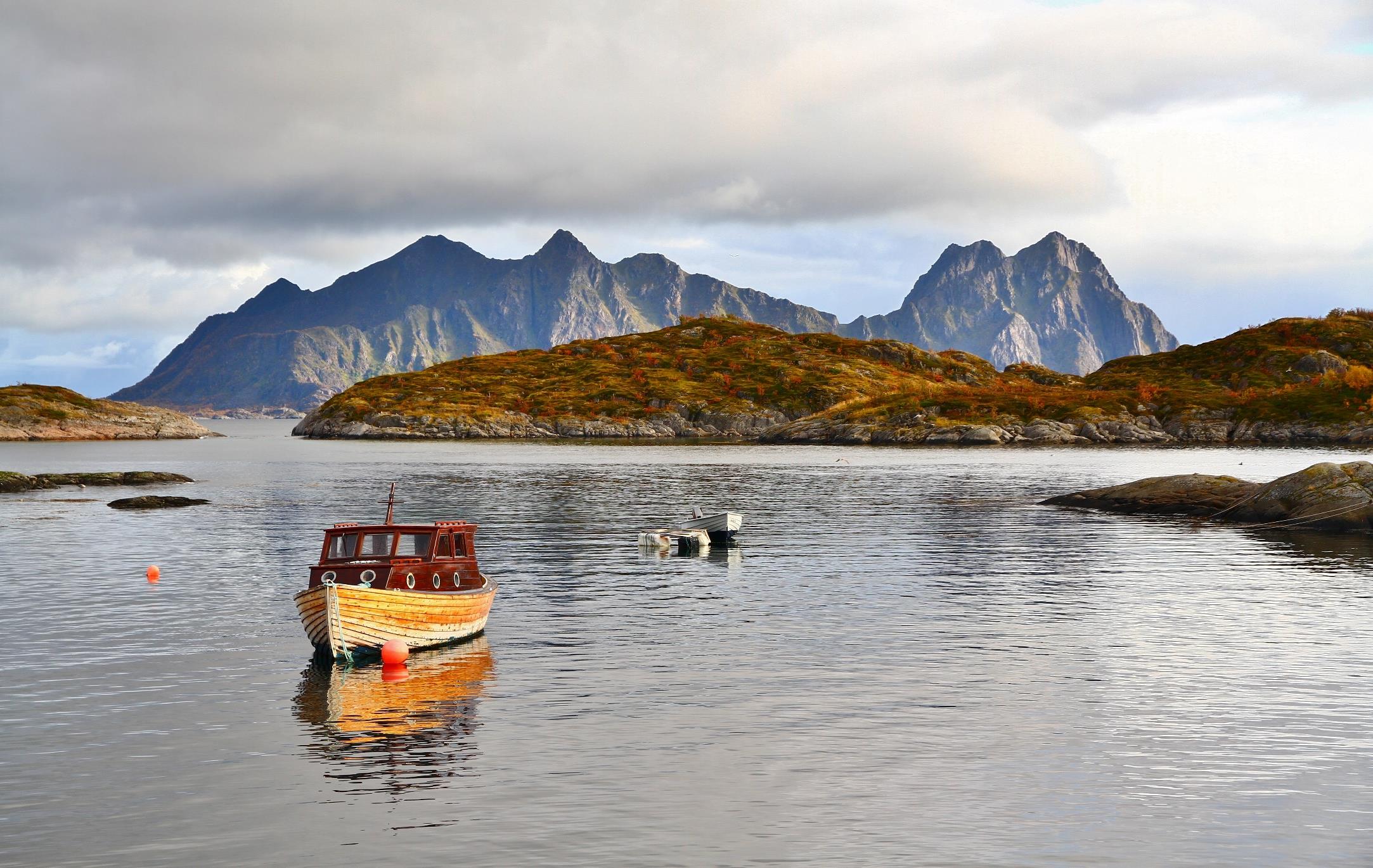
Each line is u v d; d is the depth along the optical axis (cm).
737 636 3309
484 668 2897
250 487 10831
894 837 1730
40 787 1967
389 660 2886
